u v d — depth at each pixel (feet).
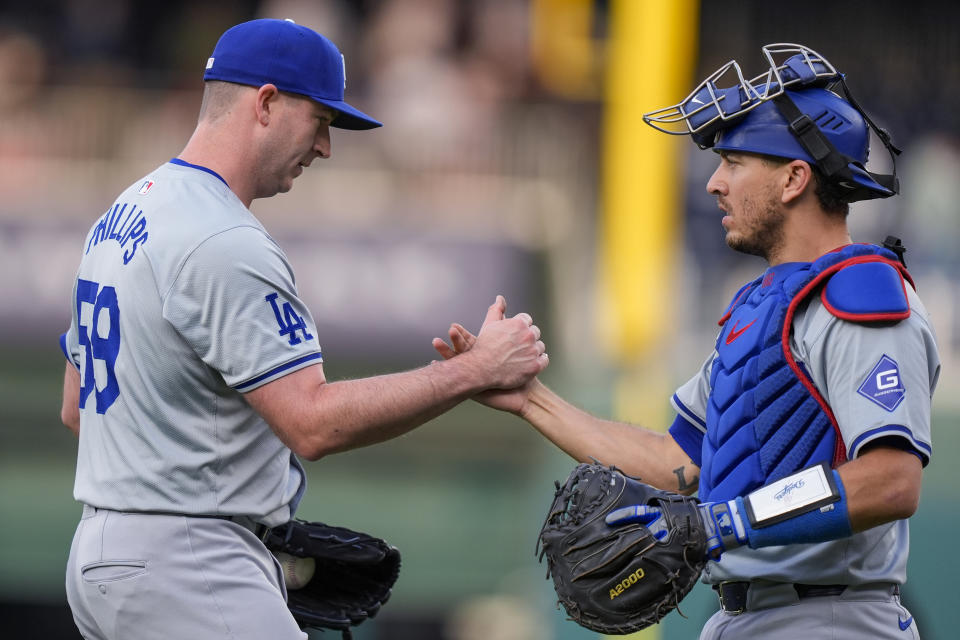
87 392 34.63
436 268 110.63
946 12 143.02
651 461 37.06
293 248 110.83
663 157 115.85
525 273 110.83
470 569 107.86
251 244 33.01
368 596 40.34
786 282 31.76
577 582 30.83
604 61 125.29
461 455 108.17
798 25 145.59
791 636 31.65
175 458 33.19
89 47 138.10
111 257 33.91
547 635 99.86
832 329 30.40
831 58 143.74
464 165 116.47
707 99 33.06
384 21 129.39
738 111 32.45
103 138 118.83
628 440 37.55
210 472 33.58
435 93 121.49
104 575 33.17
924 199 121.39
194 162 34.88
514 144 117.50
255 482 34.58
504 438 108.17
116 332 33.35
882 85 139.54
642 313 114.83
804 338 31.01
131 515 33.37
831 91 33.68
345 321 110.42
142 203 34.06
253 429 34.32
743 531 29.76
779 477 30.94
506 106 120.37
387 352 110.63
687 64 118.52
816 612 31.53
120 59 139.54
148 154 119.44
